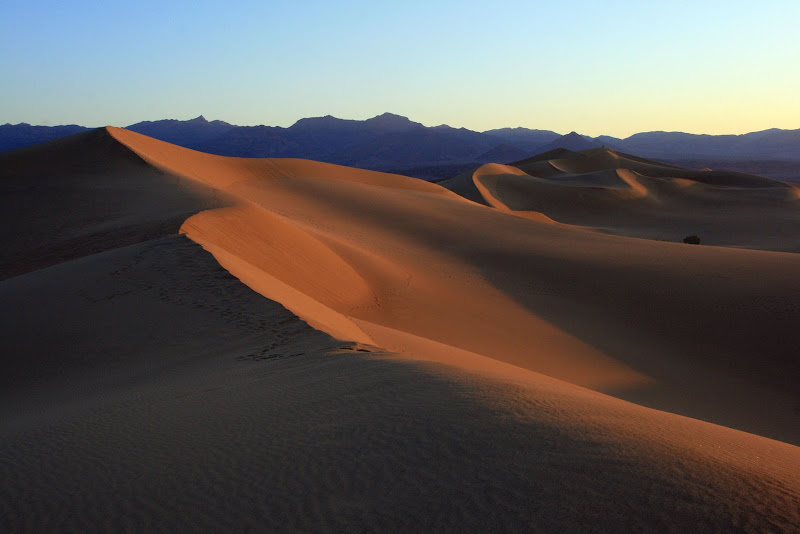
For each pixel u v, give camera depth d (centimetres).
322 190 4784
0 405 907
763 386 1717
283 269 2119
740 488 379
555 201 9481
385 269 2723
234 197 3056
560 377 1627
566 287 2647
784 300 2217
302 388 720
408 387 664
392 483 423
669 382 1706
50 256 2278
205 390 788
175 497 445
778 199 9512
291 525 384
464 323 2098
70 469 530
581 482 393
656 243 3541
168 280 1398
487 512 368
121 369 998
